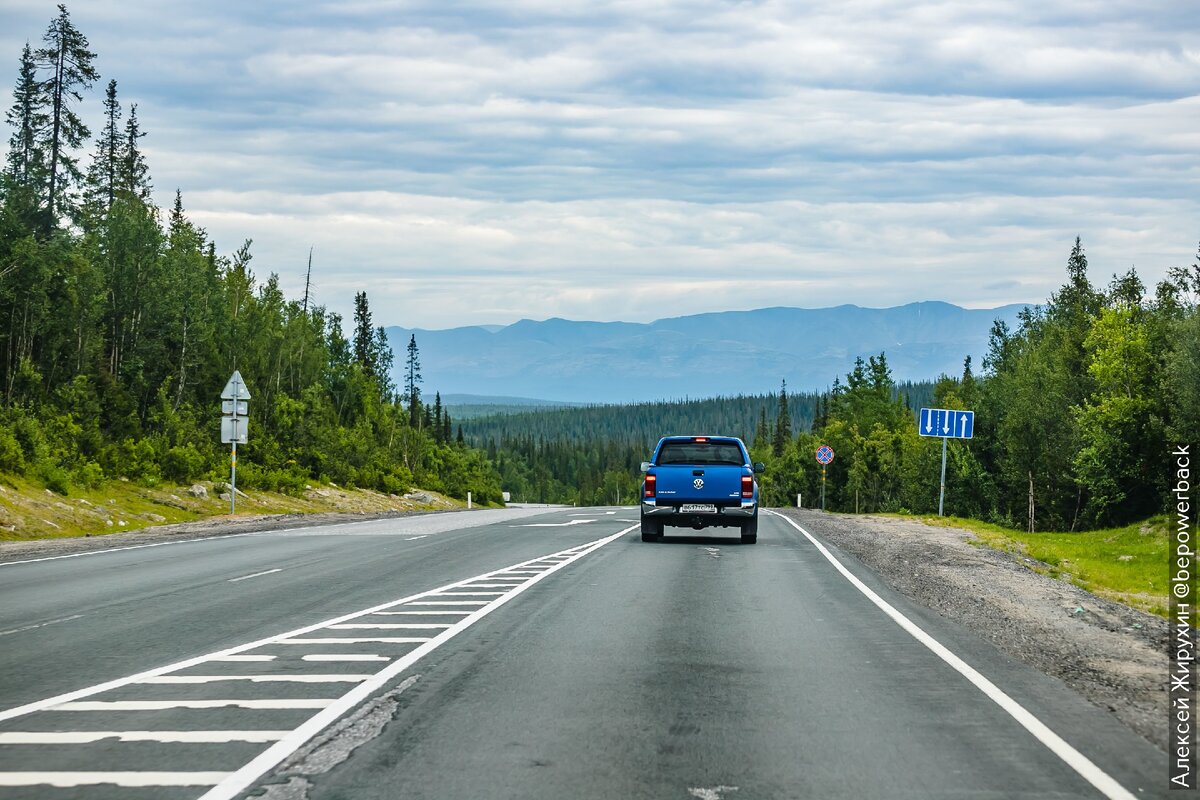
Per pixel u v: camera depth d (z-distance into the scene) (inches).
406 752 257.0
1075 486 2746.1
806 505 5068.9
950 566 786.2
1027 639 444.1
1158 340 2198.6
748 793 225.6
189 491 1662.2
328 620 479.5
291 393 2593.5
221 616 493.4
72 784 230.4
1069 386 2746.1
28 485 1318.9
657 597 562.6
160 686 335.0
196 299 2236.7
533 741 267.9
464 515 1627.7
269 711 300.5
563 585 617.9
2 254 1828.2
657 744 265.3
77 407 1691.7
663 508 916.6
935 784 232.5
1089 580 893.2
